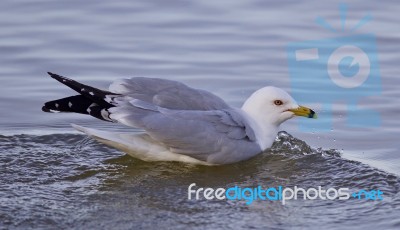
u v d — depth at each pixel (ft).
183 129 41.04
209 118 41.70
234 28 64.44
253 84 54.03
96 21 65.67
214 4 69.82
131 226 34.01
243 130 42.73
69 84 42.19
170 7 69.05
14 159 42.11
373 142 46.09
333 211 36.09
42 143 45.09
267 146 44.42
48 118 49.83
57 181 39.42
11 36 62.03
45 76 55.57
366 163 42.78
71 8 68.33
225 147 41.88
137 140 42.06
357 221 34.91
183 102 42.22
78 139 45.93
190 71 56.24
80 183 39.32
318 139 46.75
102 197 37.45
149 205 36.55
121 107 41.06
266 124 44.45
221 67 56.95
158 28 64.39
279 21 65.87
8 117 49.73
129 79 42.70
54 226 33.88
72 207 36.04
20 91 53.26
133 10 68.23
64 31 63.36
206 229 33.83
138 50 59.93
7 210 35.24
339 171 41.52
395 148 45.09
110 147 44.80
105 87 53.42
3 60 57.82
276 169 41.98
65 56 58.65
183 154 41.81
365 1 70.23
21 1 69.77
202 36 62.85
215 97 43.70
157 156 42.32
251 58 58.54
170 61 57.98
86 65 57.16
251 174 41.32
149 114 41.04
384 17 66.23
